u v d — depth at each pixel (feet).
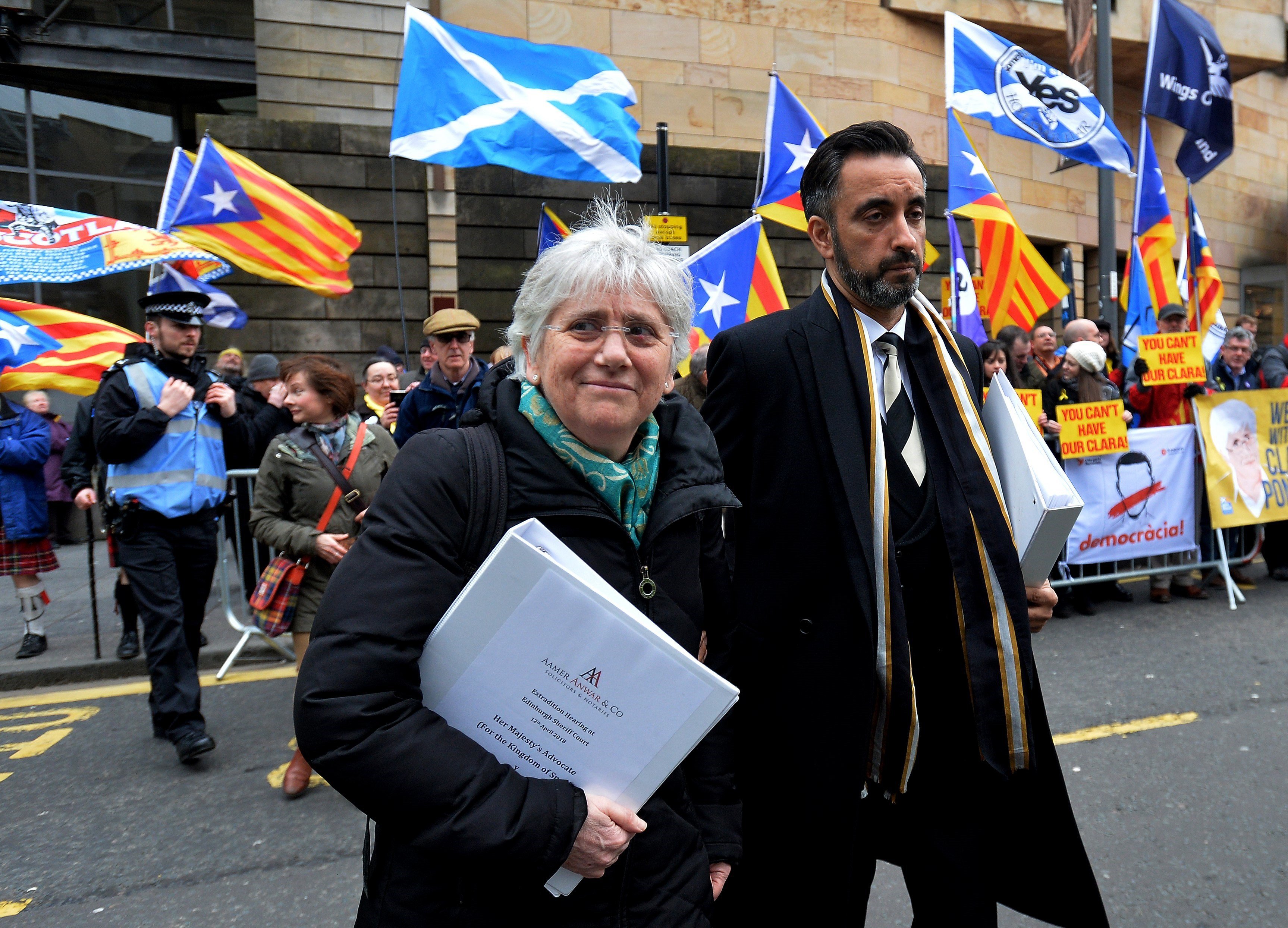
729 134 40.09
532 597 3.58
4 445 17.71
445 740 3.49
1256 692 14.15
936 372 5.81
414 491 3.79
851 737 5.35
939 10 43.29
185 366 12.87
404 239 35.60
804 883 5.55
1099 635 17.54
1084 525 19.06
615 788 3.77
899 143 5.62
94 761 12.75
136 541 12.32
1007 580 5.48
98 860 9.90
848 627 5.45
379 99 35.88
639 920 3.95
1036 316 21.83
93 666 16.96
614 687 3.67
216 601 22.27
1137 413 21.43
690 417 4.64
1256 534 21.44
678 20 39.27
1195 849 9.52
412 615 3.58
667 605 4.21
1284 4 54.80
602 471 4.05
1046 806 5.87
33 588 17.92
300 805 11.23
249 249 23.20
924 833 5.76
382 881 3.86
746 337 6.02
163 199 23.39
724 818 4.71
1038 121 21.45
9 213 16.69
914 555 5.59
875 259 5.60
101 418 12.19
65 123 37.09
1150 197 23.76
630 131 20.66
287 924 8.63
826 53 41.34
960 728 5.63
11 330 16.90
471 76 19.80
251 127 33.88
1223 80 29.78
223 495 13.21
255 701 15.21
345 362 35.32
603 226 4.27
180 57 36.94
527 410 4.14
